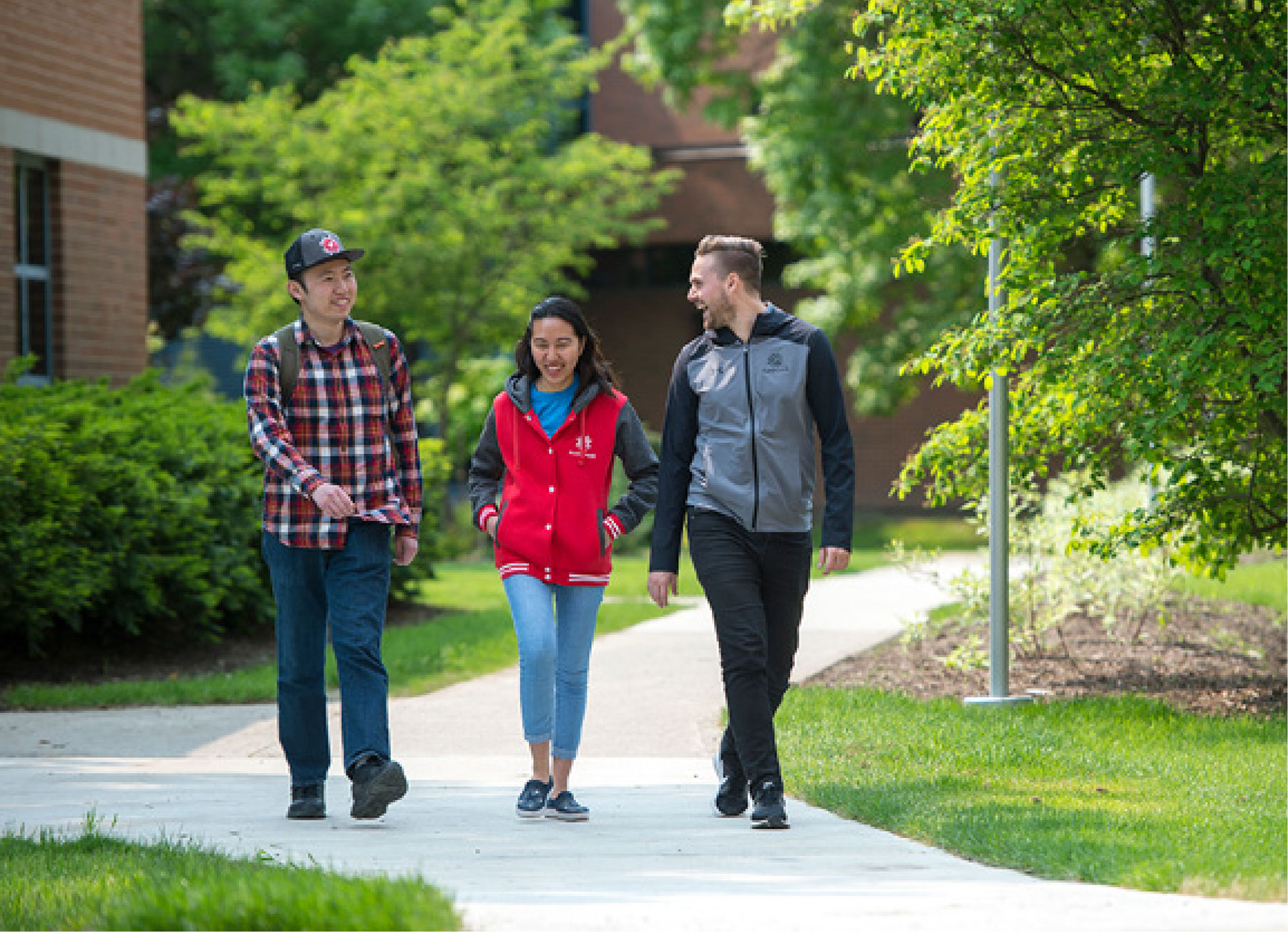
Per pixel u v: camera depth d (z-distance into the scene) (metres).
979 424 33.38
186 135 98.69
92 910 13.39
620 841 18.05
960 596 36.12
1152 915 13.06
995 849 16.91
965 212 30.58
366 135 85.06
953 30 28.72
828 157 76.69
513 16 87.62
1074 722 28.08
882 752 24.89
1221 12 30.09
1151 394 28.11
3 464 34.09
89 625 39.31
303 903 12.39
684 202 103.06
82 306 48.38
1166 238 29.61
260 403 19.22
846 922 12.70
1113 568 37.12
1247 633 39.22
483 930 12.33
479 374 94.69
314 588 19.59
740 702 18.88
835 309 82.50
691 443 19.50
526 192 89.06
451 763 25.58
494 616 47.97
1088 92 30.25
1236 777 22.62
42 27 46.56
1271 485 31.03
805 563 19.39
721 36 83.88
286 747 19.75
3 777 23.89
